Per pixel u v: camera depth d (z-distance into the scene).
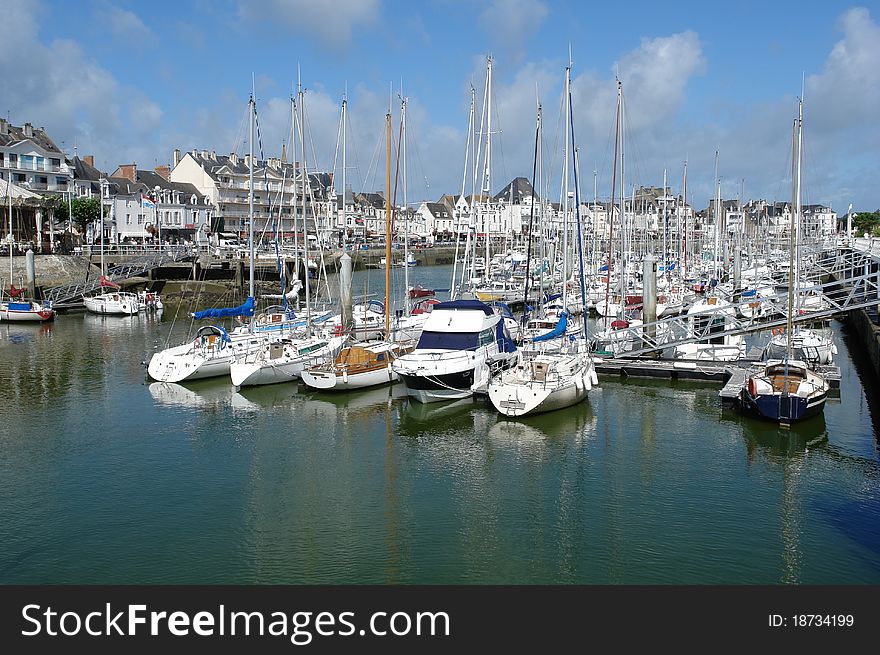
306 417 29.11
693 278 73.62
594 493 21.33
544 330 40.41
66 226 83.81
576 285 63.88
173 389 33.50
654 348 37.66
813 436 26.34
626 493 21.30
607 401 31.52
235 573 16.69
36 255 68.06
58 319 57.62
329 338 38.12
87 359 40.78
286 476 22.73
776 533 18.50
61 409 30.03
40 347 44.75
